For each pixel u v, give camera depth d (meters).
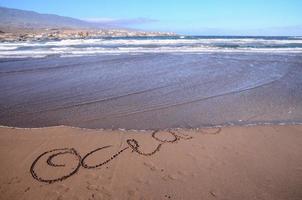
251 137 4.54
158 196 3.06
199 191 3.14
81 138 4.41
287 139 4.47
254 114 6.06
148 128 5.24
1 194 3.06
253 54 17.44
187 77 10.00
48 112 6.20
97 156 3.86
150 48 21.33
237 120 5.68
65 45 25.47
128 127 5.31
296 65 12.85
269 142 4.36
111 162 3.71
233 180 3.35
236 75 10.39
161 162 3.73
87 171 3.51
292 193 3.11
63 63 13.16
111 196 3.06
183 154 3.95
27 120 5.70
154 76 10.17
